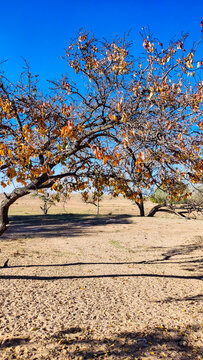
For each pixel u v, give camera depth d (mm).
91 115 6918
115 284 9625
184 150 5246
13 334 5566
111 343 5297
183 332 5848
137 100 6047
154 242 18734
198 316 6828
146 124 5516
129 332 5816
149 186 6664
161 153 5555
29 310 6902
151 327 6090
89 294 8406
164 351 5008
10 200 7297
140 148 5574
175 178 6523
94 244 17859
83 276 10430
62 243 17953
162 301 8055
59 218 33000
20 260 12789
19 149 5414
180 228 24250
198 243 17719
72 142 6066
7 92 6504
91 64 6234
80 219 31359
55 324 6145
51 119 6652
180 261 13867
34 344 5184
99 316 6727
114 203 71125
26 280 9422
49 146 6098
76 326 6082
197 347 5176
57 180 6777
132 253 15633
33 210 52625
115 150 5840
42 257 13742
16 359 4633
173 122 5402
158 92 5590
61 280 9734
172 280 10453
